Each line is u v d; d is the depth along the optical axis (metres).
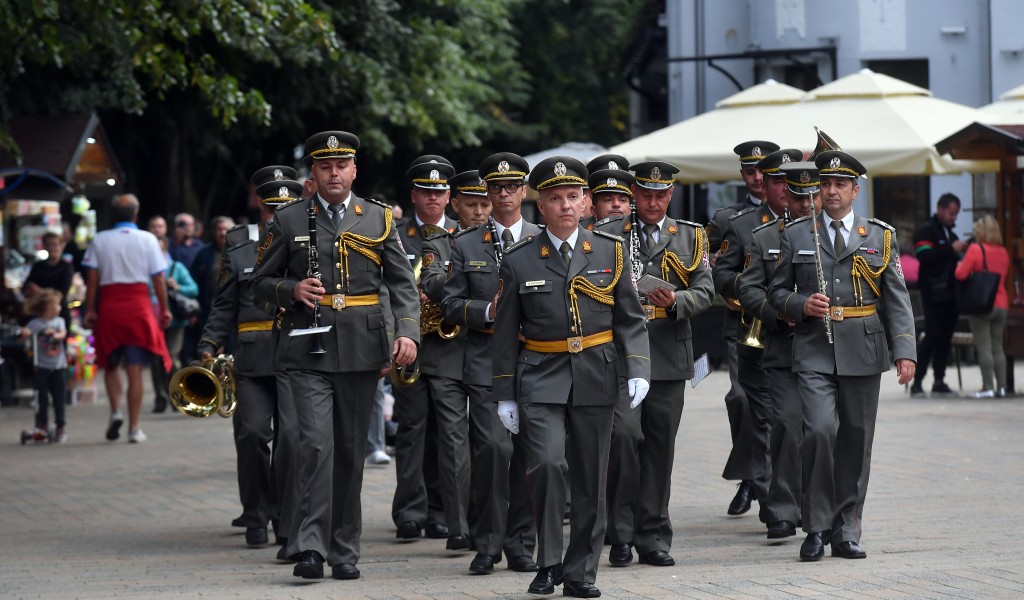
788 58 77.81
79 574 22.94
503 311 20.86
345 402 22.58
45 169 51.41
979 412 43.31
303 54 58.19
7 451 40.28
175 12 40.56
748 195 28.31
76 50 39.78
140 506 30.92
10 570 23.39
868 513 27.25
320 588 21.39
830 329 23.52
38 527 28.38
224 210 82.19
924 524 25.89
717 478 32.62
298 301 22.45
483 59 92.44
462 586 21.50
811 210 24.05
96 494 32.62
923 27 75.88
